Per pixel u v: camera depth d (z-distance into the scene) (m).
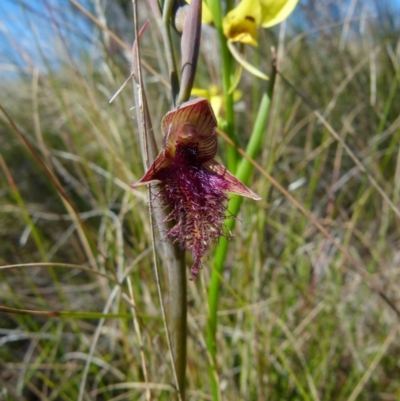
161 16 0.08
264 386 0.15
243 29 0.11
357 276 0.19
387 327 0.19
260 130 0.11
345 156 0.25
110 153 0.19
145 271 0.18
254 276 0.17
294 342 0.16
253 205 0.18
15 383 0.19
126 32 0.26
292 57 0.26
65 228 0.24
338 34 0.27
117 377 0.19
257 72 0.11
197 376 0.16
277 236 0.21
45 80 0.23
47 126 0.28
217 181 0.08
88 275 0.23
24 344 0.21
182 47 0.08
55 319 0.21
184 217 0.08
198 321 0.16
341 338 0.18
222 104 0.14
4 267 0.09
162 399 0.15
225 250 0.11
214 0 0.11
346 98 0.26
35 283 0.22
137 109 0.08
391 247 0.22
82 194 0.22
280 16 0.11
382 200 0.22
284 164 0.22
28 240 0.24
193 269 0.08
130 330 0.19
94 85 0.21
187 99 0.08
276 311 0.18
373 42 0.27
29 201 0.25
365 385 0.17
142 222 0.18
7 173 0.16
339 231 0.22
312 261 0.19
